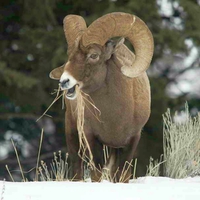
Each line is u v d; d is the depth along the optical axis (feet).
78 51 85.56
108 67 88.28
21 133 225.97
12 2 213.46
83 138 92.89
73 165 100.89
